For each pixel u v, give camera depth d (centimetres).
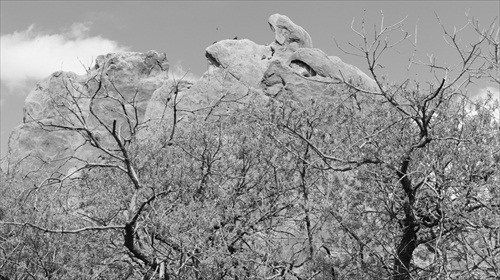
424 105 941
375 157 1014
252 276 980
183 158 1157
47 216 1073
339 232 1086
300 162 1180
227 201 1081
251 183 1201
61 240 1070
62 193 1179
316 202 1095
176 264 974
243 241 1062
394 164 1012
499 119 1041
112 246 1116
